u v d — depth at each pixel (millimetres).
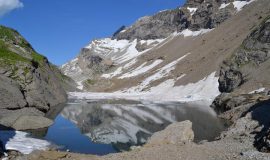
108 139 51875
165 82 178875
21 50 110562
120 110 96812
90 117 81250
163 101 127062
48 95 101062
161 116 79000
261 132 40281
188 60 199250
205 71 153000
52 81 115250
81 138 52125
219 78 125188
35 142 45531
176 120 70812
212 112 82188
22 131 55125
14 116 61125
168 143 38344
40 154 34625
